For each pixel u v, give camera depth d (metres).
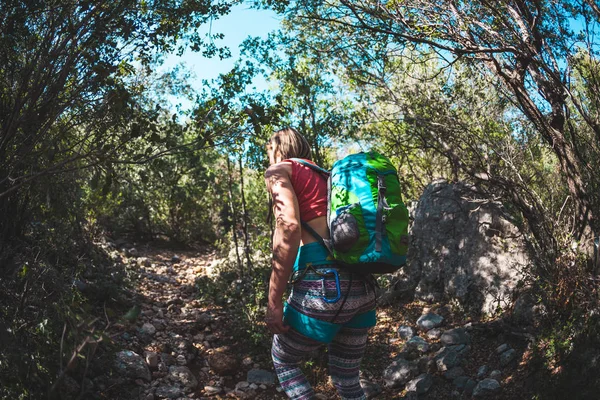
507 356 4.11
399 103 5.31
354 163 2.50
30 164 3.43
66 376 3.26
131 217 9.53
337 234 2.33
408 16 4.33
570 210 4.52
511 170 4.86
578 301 3.96
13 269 3.73
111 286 5.15
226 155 6.33
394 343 4.75
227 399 3.99
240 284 6.02
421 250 5.54
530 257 4.44
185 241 10.01
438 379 4.12
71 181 4.00
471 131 4.94
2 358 2.88
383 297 5.46
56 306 2.51
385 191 2.40
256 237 8.10
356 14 4.27
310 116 6.03
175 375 4.11
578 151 4.29
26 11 3.33
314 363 4.39
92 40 3.41
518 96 4.35
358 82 5.40
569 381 3.42
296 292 2.48
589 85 4.14
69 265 5.00
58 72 3.45
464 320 4.88
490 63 4.54
